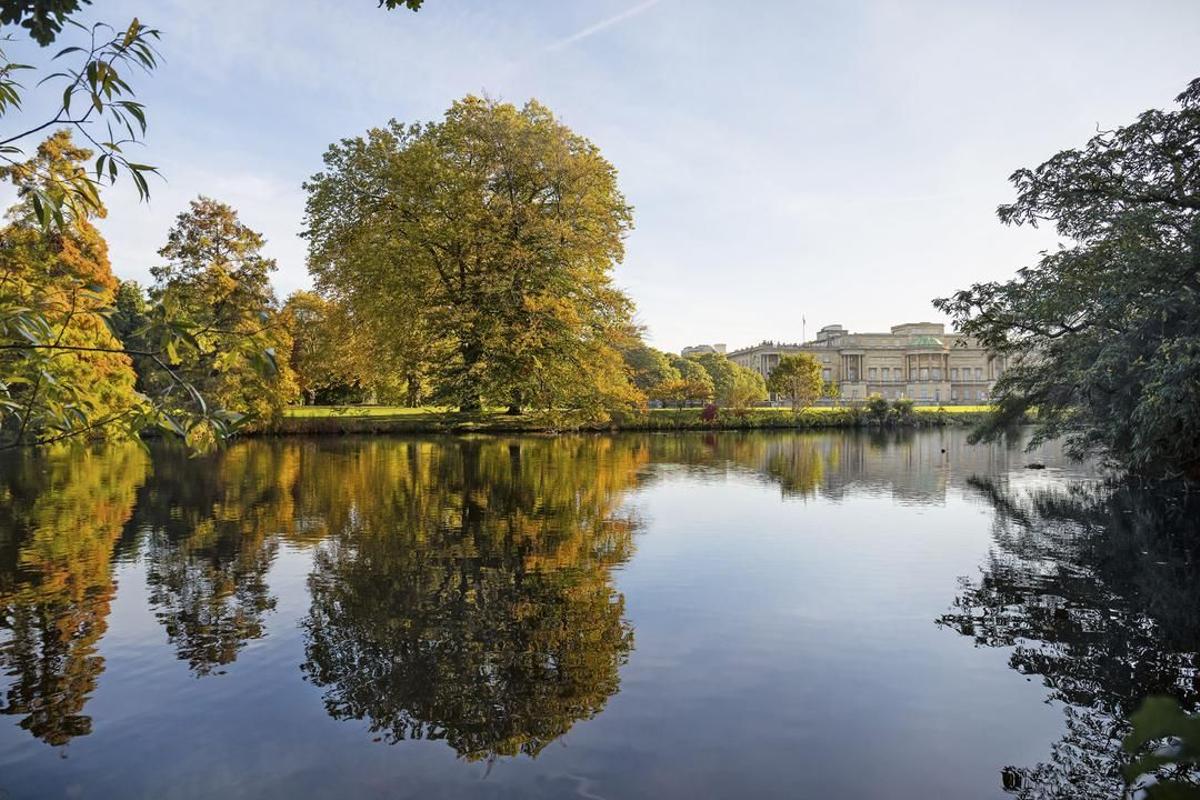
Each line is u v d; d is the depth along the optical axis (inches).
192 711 192.7
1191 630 254.4
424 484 685.3
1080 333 660.1
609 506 548.1
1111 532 447.8
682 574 334.0
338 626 259.9
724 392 3019.2
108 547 395.2
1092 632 252.7
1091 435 643.5
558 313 1134.4
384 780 158.2
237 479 724.0
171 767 164.6
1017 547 399.2
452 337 1291.8
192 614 274.4
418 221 1206.3
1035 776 159.0
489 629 256.4
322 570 341.1
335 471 807.1
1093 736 177.8
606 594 300.8
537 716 189.0
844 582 321.1
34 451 1040.8
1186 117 551.2
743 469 876.6
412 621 265.0
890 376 4468.5
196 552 381.4
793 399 2790.4
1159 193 573.3
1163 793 40.3
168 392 142.6
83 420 146.4
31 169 121.8
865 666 222.4
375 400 2486.5
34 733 181.5
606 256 1282.0
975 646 238.8
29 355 145.9
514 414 1633.9
